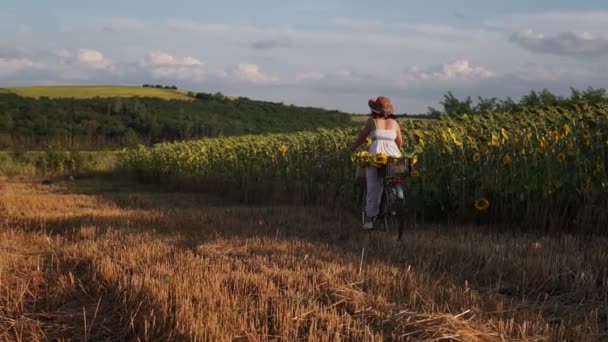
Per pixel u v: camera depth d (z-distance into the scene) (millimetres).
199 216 9789
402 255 5957
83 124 65938
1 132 60906
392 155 7555
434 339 3398
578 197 7637
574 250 6043
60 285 5012
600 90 9562
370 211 7699
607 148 7359
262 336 3521
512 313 3922
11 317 4316
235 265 5410
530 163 8125
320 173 12852
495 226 8492
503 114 9648
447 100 11656
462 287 4652
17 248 6746
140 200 14359
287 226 8750
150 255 5883
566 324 3777
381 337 3457
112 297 4645
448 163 9180
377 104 7762
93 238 7297
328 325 3611
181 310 3766
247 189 15273
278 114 79750
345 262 5496
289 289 4465
